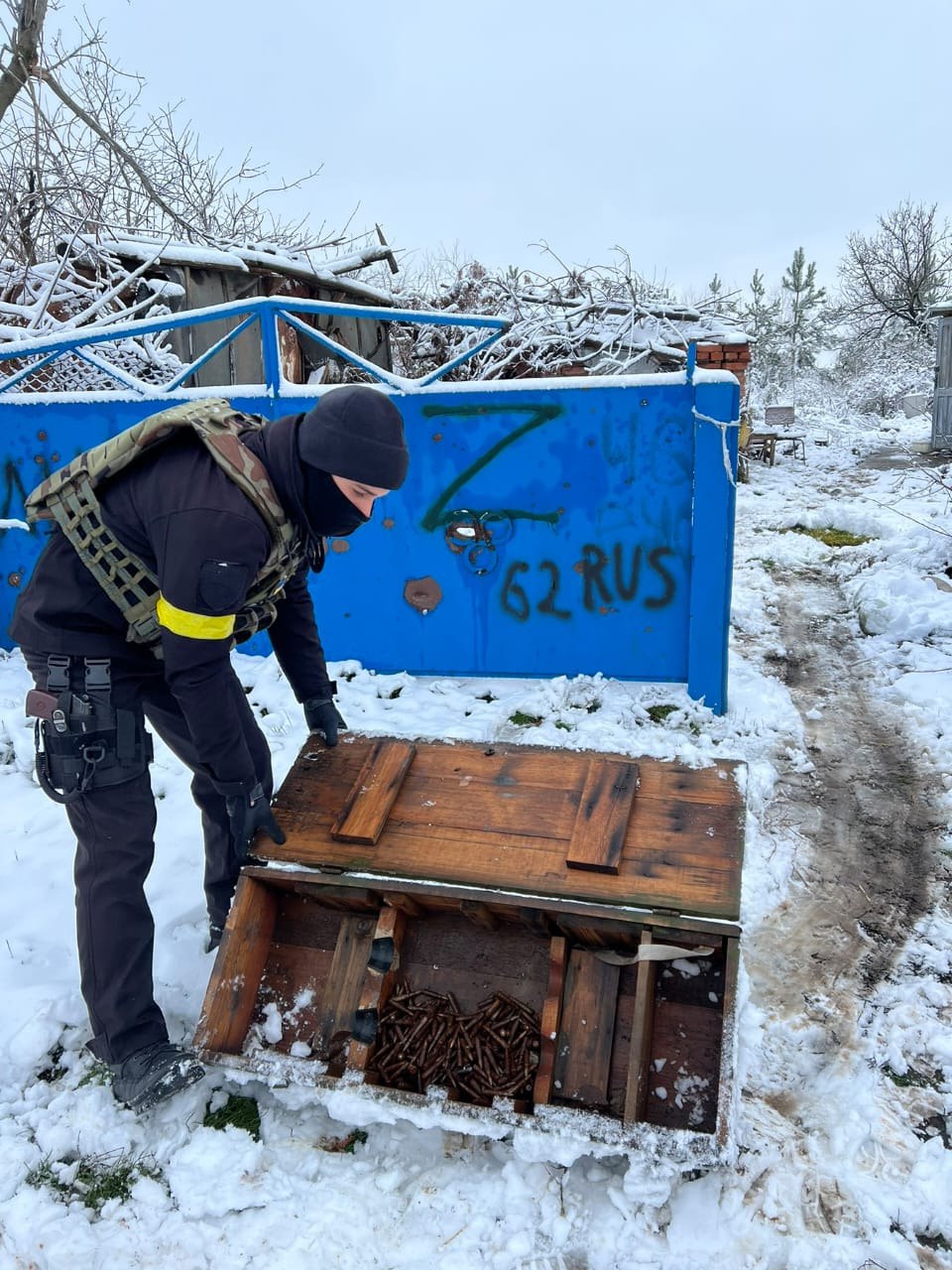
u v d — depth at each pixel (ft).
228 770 6.77
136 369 21.07
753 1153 6.65
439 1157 6.69
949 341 50.26
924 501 30.94
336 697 14.80
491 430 14.17
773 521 30.78
